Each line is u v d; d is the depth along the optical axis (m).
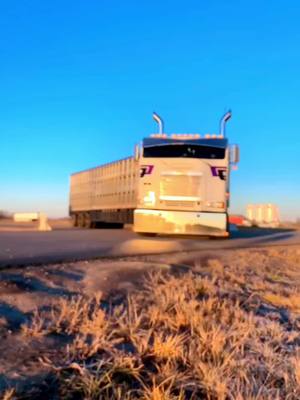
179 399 4.45
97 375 4.79
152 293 8.40
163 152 20.09
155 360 5.43
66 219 62.12
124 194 27.67
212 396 4.60
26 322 6.33
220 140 20.14
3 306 6.83
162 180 20.00
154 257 12.70
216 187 19.91
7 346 5.49
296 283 11.55
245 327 6.68
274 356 5.77
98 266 10.38
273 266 13.55
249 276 11.53
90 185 35.75
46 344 5.69
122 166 28.25
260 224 57.16
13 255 11.88
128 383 4.79
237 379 4.94
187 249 15.48
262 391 4.73
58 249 13.88
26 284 8.20
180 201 19.88
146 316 6.93
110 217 30.47
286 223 62.34
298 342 6.63
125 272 10.01
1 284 7.91
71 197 41.41
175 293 7.97
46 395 4.45
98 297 7.61
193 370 5.16
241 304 8.51
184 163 19.95
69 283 8.68
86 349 5.50
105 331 6.11
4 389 4.48
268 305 8.84
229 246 17.44
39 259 11.27
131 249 14.67
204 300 7.95
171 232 19.78
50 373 4.88
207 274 11.02
